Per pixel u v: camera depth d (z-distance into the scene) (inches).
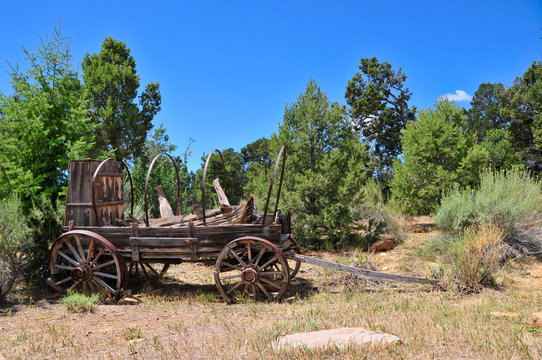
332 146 455.8
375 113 1450.5
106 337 178.7
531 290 254.4
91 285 261.4
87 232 258.1
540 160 1139.3
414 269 327.3
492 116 1664.6
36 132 313.1
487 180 431.8
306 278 314.2
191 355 145.7
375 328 166.6
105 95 932.6
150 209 563.5
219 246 258.1
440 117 581.6
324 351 135.1
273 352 136.9
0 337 184.1
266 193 456.1
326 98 460.4
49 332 186.2
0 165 303.0
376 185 624.4
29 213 300.2
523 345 133.2
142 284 306.0
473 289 258.2
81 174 274.5
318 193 439.8
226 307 239.3
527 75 1350.9
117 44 1037.8
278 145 460.4
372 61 1439.5
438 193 541.6
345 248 428.1
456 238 353.1
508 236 356.5
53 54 344.8
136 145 960.9
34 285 290.4
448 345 141.9
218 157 818.2
